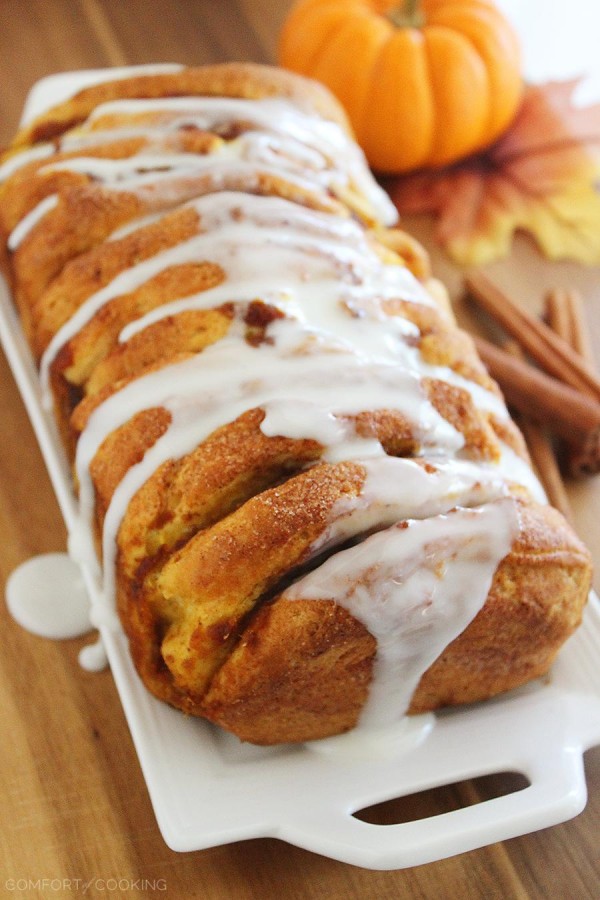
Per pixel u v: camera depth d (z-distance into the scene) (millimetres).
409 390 520
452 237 702
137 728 510
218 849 520
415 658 507
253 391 510
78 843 519
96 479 521
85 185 565
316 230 549
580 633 545
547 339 656
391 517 501
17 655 555
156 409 512
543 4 856
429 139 709
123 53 755
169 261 539
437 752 522
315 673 499
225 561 490
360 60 694
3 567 575
